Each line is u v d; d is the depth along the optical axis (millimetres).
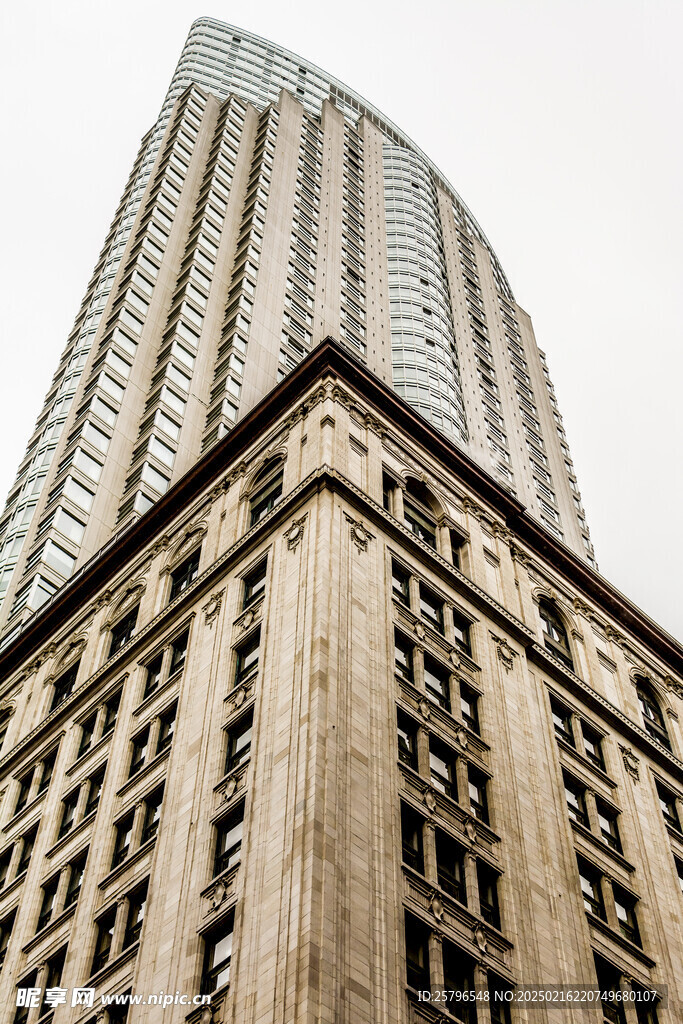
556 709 55469
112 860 46438
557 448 122438
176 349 91375
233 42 173750
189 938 38188
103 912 43875
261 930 35656
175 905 40125
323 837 36594
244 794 41031
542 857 45156
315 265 112375
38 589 72500
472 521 61094
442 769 45062
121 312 93938
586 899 46688
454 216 150250
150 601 59500
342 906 35375
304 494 52500
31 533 77562
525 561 63281
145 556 63594
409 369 104562
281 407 61688
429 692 47688
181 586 58812
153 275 100375
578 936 43531
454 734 46406
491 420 112938
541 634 59938
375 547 51156
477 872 42188
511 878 42812
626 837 51375
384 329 110500
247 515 57531
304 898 34812
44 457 83562
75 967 42656
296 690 42562
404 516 56906
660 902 49438
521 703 51969
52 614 67062
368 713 42781
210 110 129125
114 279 101250
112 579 65250
